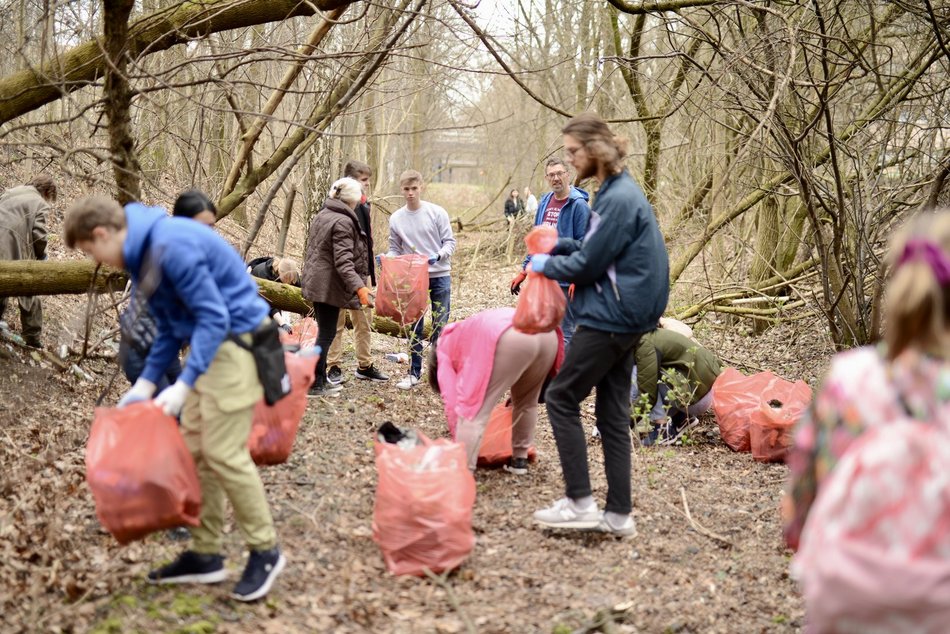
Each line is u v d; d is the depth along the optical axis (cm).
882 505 219
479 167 2802
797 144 701
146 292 345
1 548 394
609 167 422
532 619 366
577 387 437
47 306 812
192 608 348
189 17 552
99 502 338
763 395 623
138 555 397
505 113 2478
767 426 598
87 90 632
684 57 680
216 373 348
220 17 557
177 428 344
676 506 509
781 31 718
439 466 404
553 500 496
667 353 625
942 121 756
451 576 402
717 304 992
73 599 361
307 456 534
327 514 454
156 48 558
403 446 441
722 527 484
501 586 395
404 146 2181
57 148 502
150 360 362
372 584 387
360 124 1784
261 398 371
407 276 707
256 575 360
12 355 660
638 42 998
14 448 517
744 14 921
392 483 397
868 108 866
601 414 450
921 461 217
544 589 394
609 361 430
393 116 1892
